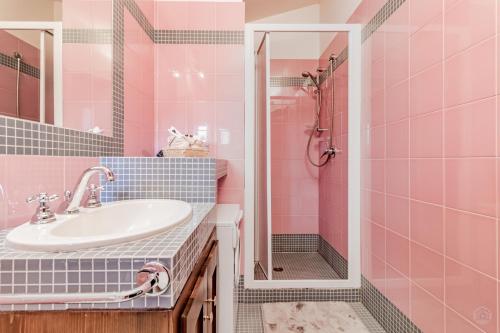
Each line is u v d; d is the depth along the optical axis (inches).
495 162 36.5
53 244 23.1
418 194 53.2
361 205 80.4
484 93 38.1
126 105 64.8
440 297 47.1
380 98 68.5
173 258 22.8
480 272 38.8
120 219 43.4
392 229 63.2
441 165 46.8
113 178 39.8
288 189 116.0
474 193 39.8
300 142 115.4
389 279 64.6
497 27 36.2
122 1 62.4
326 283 80.8
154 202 48.6
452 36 44.0
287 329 67.2
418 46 52.9
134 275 22.1
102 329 22.0
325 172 108.7
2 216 31.9
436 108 47.9
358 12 81.3
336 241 96.3
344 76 89.0
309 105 115.0
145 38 75.7
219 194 82.9
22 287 21.7
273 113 114.7
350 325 68.8
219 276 55.3
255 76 93.0
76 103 46.8
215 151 83.0
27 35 36.1
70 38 45.4
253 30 82.2
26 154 35.4
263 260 92.9
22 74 35.3
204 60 82.5
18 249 23.5
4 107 32.5
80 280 21.8
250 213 82.2
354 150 81.3
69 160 44.1
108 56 57.2
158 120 82.4
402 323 59.0
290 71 114.6
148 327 22.2
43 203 32.5
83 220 36.0
